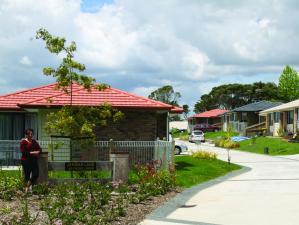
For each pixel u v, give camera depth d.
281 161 31.36
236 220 11.52
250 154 40.88
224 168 25.92
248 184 18.94
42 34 17.89
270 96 122.38
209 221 11.48
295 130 52.56
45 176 16.41
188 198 15.30
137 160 22.50
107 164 16.84
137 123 23.92
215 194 16.19
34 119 26.05
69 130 18.83
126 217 11.92
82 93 24.17
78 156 22.22
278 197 15.12
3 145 23.36
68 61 18.17
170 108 23.58
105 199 13.29
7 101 25.42
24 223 10.37
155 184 16.20
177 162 28.45
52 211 11.16
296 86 100.44
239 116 79.00
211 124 103.12
